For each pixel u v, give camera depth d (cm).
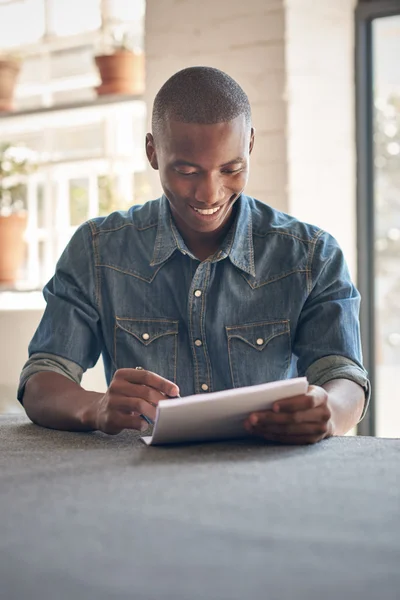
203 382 158
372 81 277
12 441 120
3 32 345
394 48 277
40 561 63
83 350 157
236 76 254
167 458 104
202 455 106
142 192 319
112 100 302
